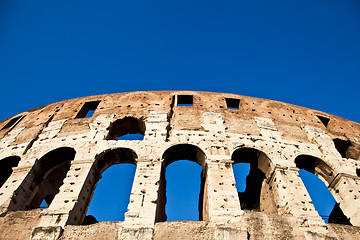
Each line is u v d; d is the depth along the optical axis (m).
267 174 22.41
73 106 29.97
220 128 24.75
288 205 18.67
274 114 28.91
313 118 29.97
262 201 23.34
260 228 16.55
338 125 30.44
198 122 25.41
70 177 19.86
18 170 21.69
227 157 21.48
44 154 22.91
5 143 25.84
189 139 23.06
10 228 16.83
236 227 16.36
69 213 17.11
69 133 24.92
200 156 22.45
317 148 24.95
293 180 20.59
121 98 30.11
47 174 23.22
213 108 28.06
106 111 27.73
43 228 16.19
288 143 24.58
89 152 22.02
